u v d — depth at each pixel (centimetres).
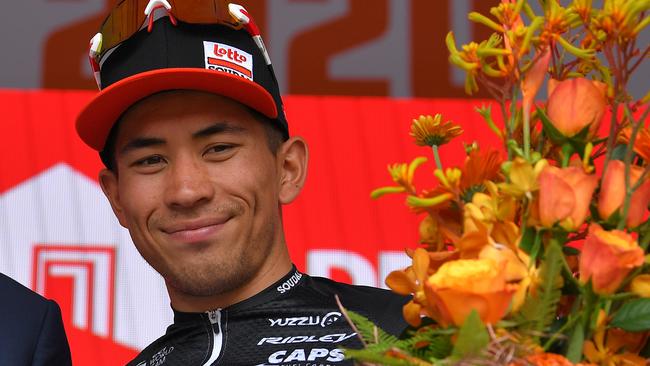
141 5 374
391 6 1087
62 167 672
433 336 247
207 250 370
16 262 657
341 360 358
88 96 686
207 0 377
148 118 366
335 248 653
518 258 247
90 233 663
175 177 364
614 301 251
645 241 256
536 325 240
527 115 264
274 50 1083
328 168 663
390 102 668
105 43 380
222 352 377
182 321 394
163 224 369
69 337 647
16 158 672
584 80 256
